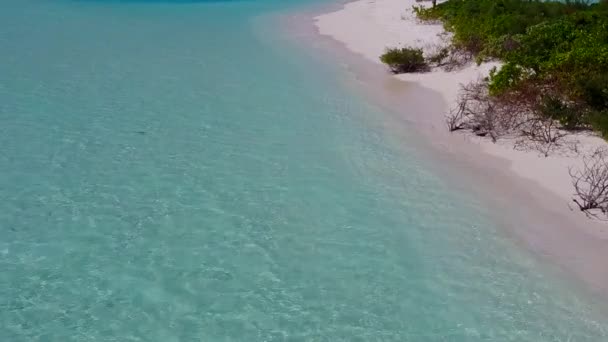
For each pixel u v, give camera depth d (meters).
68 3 39.84
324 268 9.19
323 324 7.94
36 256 9.54
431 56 21.56
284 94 18.38
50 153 13.54
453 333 7.73
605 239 9.62
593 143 12.90
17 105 16.98
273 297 8.51
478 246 9.68
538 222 10.27
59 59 22.89
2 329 7.87
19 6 37.59
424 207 10.99
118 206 11.12
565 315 7.98
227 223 10.51
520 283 8.70
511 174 12.16
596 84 13.95
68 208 11.05
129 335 7.77
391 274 9.01
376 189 11.75
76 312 8.22
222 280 8.90
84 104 17.20
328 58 23.53
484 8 27.23
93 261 9.41
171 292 8.62
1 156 13.32
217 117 16.11
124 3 41.06
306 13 36.31
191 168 12.77
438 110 16.50
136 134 14.78
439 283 8.77
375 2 39.44
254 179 12.20
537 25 21.05
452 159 13.12
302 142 14.26
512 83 15.56
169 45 26.08
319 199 11.34
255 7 39.72
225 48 25.56
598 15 21.72
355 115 16.28
